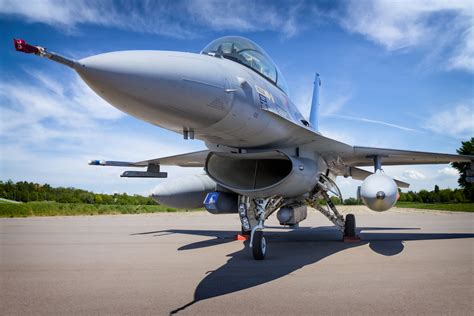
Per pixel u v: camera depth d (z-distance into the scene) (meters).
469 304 3.54
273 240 9.20
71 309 3.48
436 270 5.20
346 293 3.97
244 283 4.50
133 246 8.19
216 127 5.12
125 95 4.04
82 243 8.76
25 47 3.43
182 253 7.11
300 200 8.27
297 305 3.55
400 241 8.66
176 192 8.91
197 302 3.69
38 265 5.85
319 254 6.80
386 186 7.15
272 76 6.90
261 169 7.08
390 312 3.31
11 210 23.02
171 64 4.28
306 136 6.62
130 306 3.57
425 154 8.95
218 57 5.77
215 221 17.55
